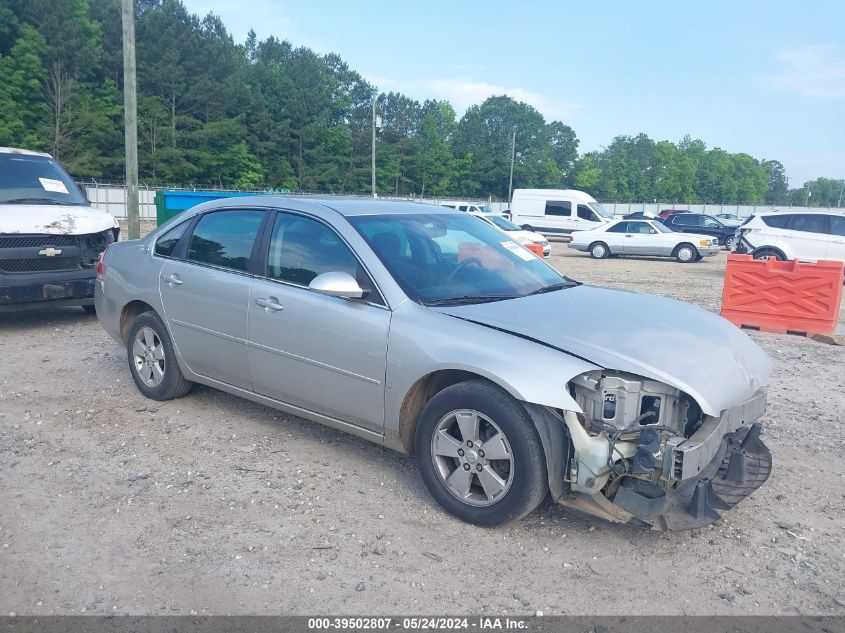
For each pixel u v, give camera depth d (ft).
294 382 14.99
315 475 14.56
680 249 79.20
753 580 11.03
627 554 11.75
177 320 17.48
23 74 168.76
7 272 25.76
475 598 10.41
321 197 17.02
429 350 12.55
